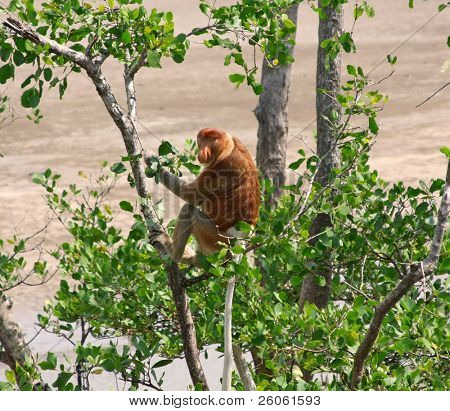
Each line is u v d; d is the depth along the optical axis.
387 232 12.85
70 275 14.46
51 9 10.52
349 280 13.27
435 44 55.94
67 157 36.47
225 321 9.84
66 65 10.85
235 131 39.56
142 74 52.38
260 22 11.11
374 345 10.91
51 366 10.94
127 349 11.52
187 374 18.38
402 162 34.69
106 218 14.63
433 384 10.30
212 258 9.80
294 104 43.38
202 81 49.81
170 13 10.26
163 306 13.19
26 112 43.28
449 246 11.32
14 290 22.92
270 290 12.94
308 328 10.93
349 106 11.98
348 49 12.25
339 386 10.96
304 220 11.81
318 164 12.31
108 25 10.48
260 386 10.45
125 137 10.46
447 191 9.31
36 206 29.81
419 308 10.80
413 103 43.72
